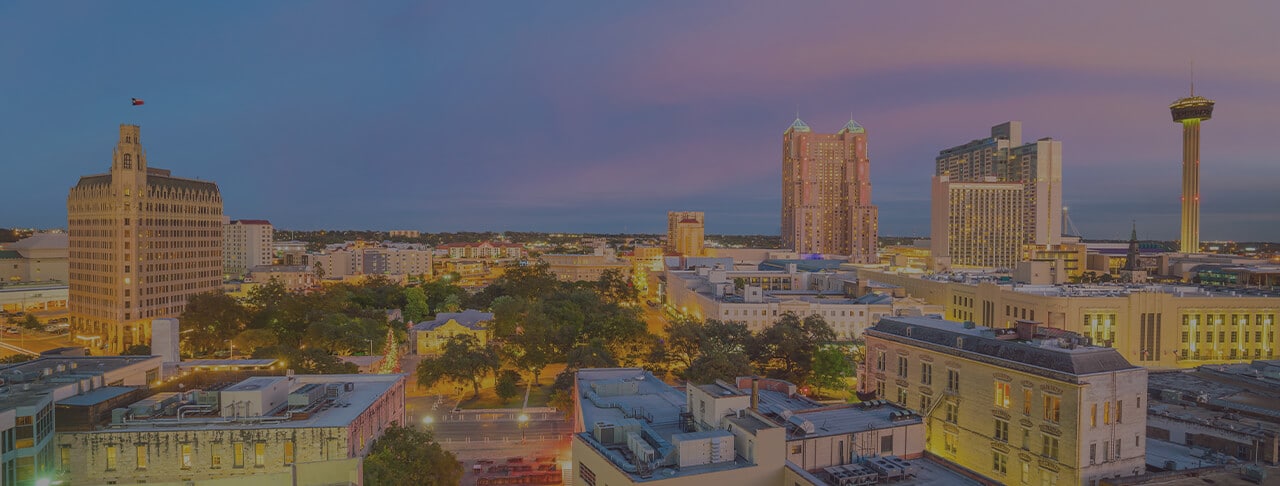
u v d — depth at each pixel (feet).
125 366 352.28
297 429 272.31
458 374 549.54
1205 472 254.27
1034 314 625.00
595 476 230.68
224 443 270.05
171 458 267.80
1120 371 271.08
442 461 297.53
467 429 475.31
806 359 588.50
